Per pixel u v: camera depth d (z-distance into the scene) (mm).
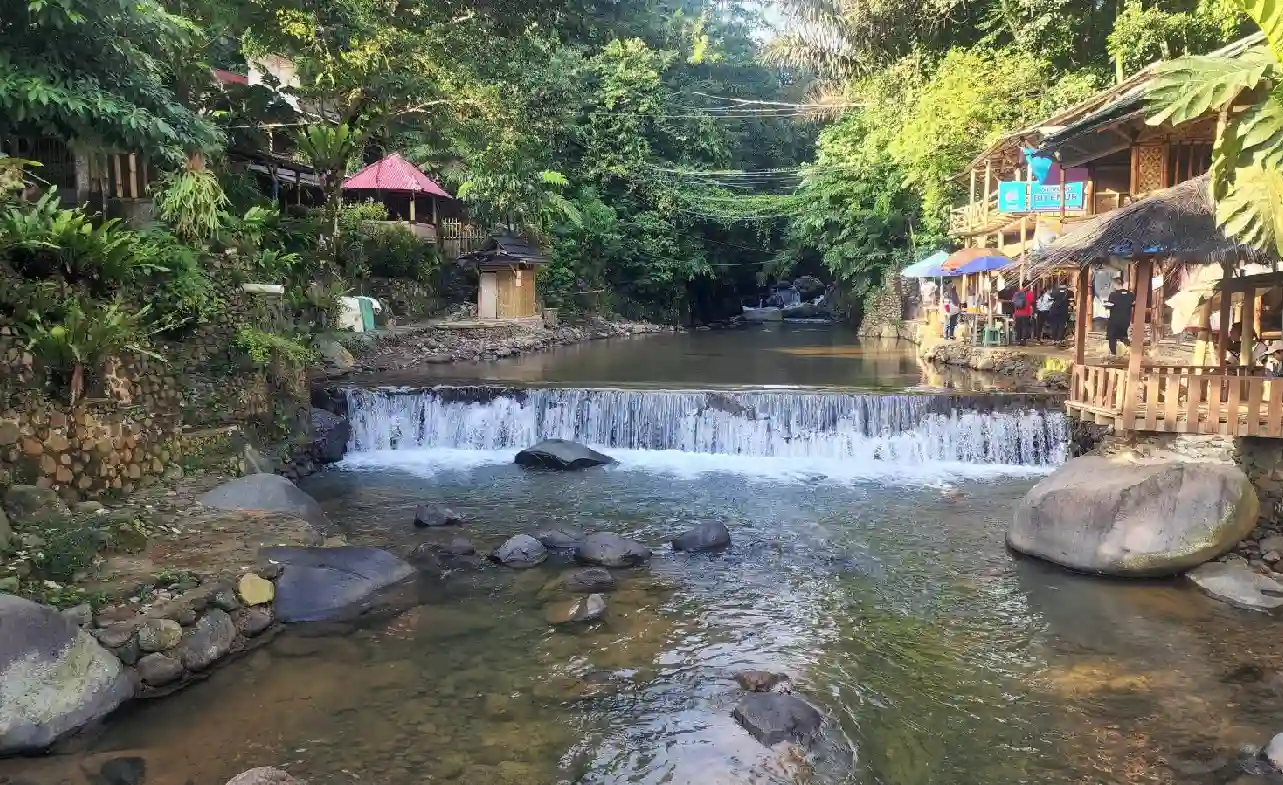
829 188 35312
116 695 5824
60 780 5098
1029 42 23281
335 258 21031
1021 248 18500
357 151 22609
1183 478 8836
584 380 17609
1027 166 20719
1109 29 23234
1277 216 6105
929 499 11797
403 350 21766
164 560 7504
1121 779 5336
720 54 44188
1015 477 12984
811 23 30594
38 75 9258
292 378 13375
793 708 5957
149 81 10516
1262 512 9062
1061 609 8008
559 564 9156
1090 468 9734
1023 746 5727
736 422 14523
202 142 11125
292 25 16469
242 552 7836
